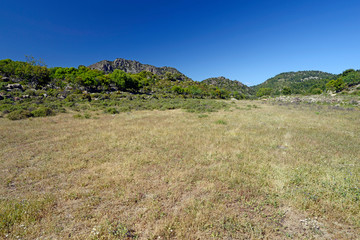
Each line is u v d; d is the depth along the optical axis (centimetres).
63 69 6072
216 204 386
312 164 582
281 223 338
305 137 916
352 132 1027
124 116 1783
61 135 995
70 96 3106
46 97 2939
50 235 309
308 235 305
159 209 371
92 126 1250
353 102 2606
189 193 435
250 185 461
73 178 510
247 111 2175
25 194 434
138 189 450
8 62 5488
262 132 1043
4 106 1856
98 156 680
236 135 977
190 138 920
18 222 335
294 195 412
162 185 470
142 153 707
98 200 404
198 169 562
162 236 304
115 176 510
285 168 554
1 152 711
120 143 839
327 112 1936
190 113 2000
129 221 341
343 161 603
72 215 361
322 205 376
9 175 523
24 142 862
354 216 342
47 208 376
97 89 4884
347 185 438
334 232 313
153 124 1329
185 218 339
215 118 1605
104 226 320
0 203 392
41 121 1403
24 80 4272
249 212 367
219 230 315
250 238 300
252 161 618
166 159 643
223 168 557
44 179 505
